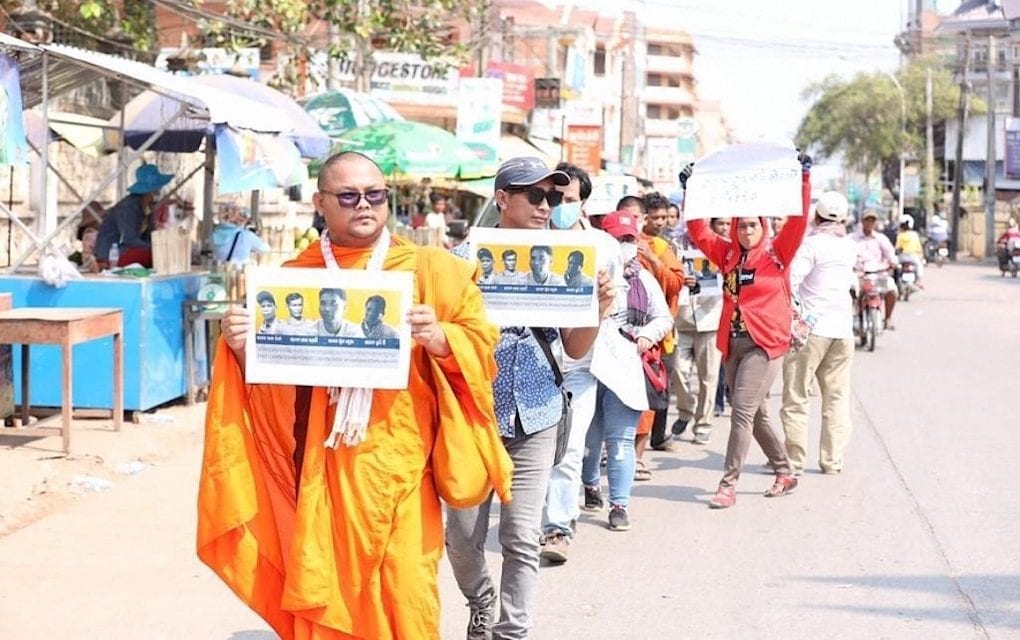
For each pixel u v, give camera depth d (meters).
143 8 18.11
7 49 10.20
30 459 9.39
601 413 8.55
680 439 12.01
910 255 31.53
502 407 5.45
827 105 81.81
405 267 4.46
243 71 18.02
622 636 6.13
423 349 4.44
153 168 13.05
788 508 8.95
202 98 10.76
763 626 6.30
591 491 8.78
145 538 7.70
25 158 9.78
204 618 6.28
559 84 37.41
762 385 8.86
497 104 23.47
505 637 5.30
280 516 4.43
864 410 13.60
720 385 13.34
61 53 10.46
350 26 19.14
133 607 6.43
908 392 15.03
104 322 10.11
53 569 7.03
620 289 7.31
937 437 11.87
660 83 133.62
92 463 9.49
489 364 4.49
